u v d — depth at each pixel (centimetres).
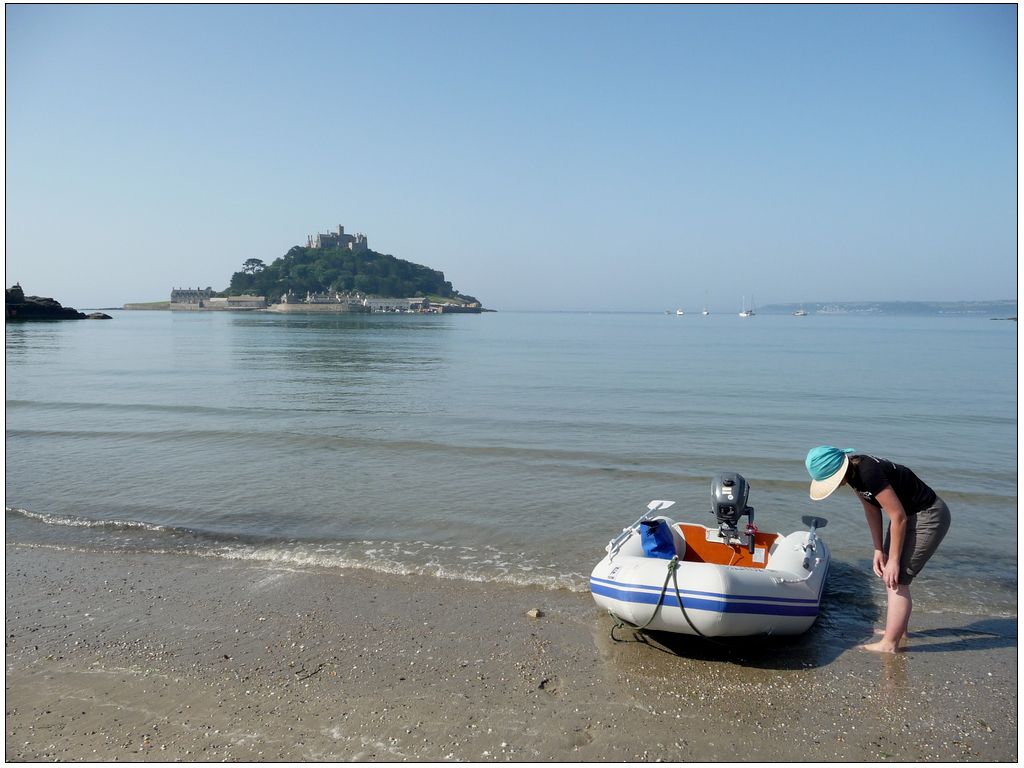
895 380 2716
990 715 444
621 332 9838
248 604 618
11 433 1448
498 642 546
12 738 418
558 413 1795
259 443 1351
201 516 877
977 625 577
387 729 429
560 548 765
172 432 1459
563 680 488
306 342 6294
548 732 425
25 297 12094
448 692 472
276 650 534
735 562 634
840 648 537
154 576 684
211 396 2166
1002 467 1179
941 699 463
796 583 529
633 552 585
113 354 4347
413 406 1941
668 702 459
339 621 584
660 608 509
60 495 972
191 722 437
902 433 1523
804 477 1098
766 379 2761
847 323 16962
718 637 523
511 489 1014
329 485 1031
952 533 813
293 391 2330
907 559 507
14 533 808
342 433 1466
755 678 491
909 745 412
